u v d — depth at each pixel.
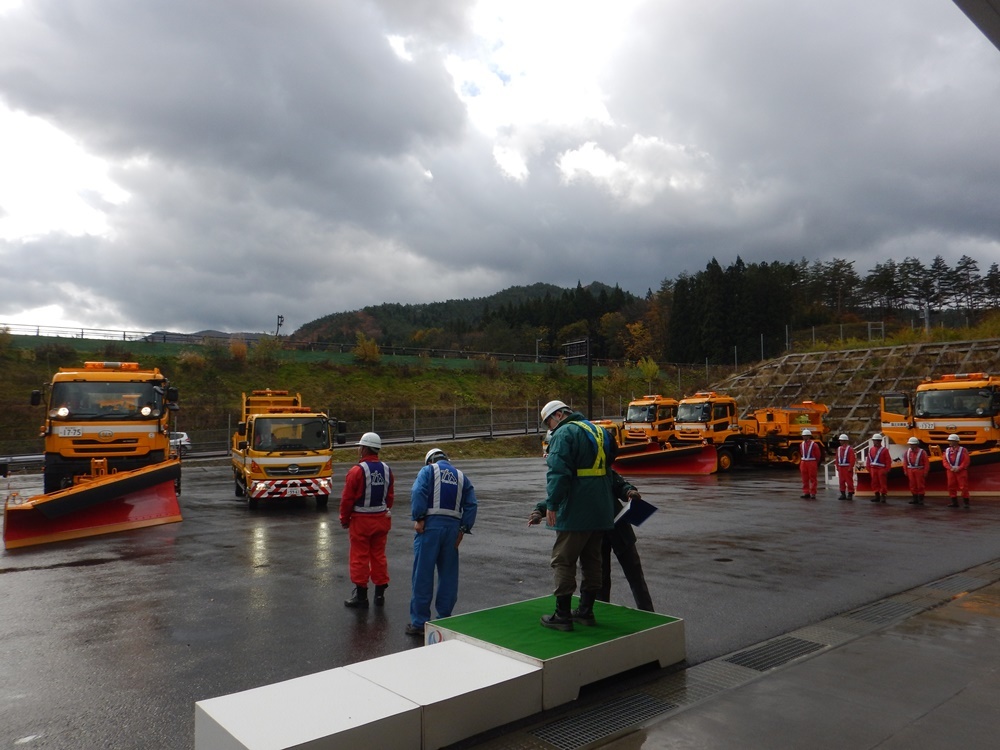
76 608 8.11
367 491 8.00
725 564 10.35
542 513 6.10
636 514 6.58
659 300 125.88
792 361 51.09
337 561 10.89
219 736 3.86
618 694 5.25
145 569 10.30
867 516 15.81
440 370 66.00
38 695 5.46
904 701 4.92
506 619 5.99
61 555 11.54
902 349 45.50
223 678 5.81
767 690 5.18
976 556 10.98
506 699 4.62
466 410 57.47
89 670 6.01
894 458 23.81
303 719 3.92
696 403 32.09
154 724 4.92
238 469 20.23
